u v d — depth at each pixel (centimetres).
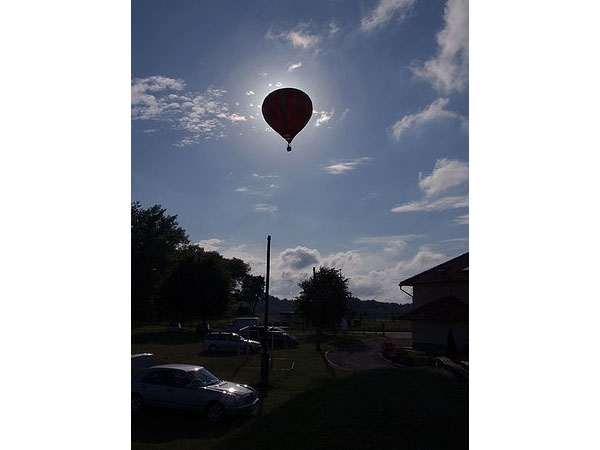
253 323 5006
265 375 1948
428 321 3062
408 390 1193
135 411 1394
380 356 3123
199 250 6206
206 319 5988
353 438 905
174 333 5316
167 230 6309
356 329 6041
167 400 1373
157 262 6028
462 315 2877
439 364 1978
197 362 2788
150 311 5969
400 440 891
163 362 2758
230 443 1048
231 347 3431
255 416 1412
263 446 962
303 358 3036
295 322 7269
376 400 1097
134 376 1434
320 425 983
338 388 1271
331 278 4675
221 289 5841
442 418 986
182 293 5753
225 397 1337
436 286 3181
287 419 1091
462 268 3119
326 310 4544
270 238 2052
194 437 1198
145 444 1133
